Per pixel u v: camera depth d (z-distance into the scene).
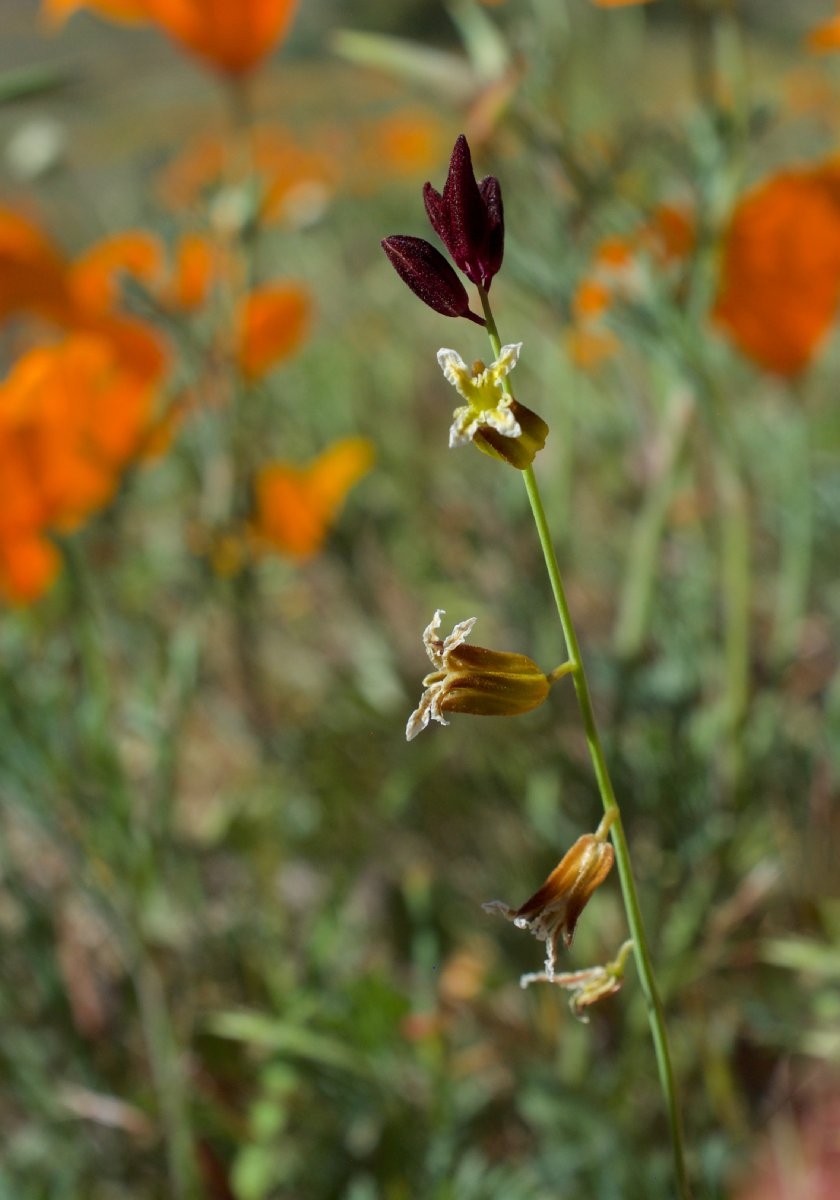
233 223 0.65
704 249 0.55
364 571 0.82
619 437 0.82
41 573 0.54
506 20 0.68
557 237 0.59
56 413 0.53
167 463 0.84
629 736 0.61
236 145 0.67
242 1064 0.57
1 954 0.55
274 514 0.67
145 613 0.72
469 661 0.35
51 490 0.53
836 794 0.67
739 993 0.59
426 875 0.64
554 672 0.35
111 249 0.66
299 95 1.82
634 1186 0.50
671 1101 0.37
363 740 0.71
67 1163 0.53
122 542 0.75
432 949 0.58
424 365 1.19
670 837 0.59
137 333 0.60
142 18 0.66
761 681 0.66
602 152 0.62
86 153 1.71
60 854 0.50
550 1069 0.55
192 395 0.66
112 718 0.61
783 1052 0.59
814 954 0.55
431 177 1.45
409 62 0.63
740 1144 0.55
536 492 0.34
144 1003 0.50
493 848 0.66
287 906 0.67
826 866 0.64
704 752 0.58
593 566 0.83
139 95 1.78
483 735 0.66
